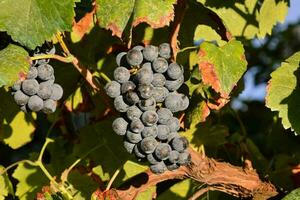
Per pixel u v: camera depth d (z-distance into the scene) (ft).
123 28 2.42
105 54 3.02
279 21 3.19
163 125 2.32
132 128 2.28
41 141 4.16
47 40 2.41
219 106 2.61
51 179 2.85
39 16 2.43
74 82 3.06
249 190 2.62
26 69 2.35
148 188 2.86
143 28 2.89
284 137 3.54
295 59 2.61
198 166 2.58
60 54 2.78
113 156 3.03
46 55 2.46
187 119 2.66
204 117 2.61
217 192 3.04
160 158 2.29
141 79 2.29
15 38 2.39
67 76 3.04
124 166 3.00
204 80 2.47
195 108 2.63
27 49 2.48
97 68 3.01
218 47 2.55
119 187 2.72
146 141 2.28
